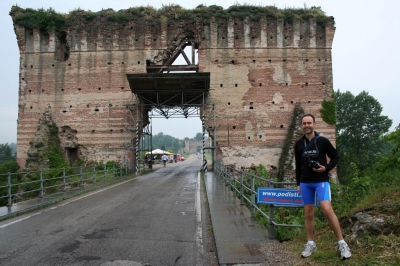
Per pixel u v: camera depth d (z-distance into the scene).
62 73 28.81
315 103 27.75
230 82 28.19
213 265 5.56
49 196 13.21
